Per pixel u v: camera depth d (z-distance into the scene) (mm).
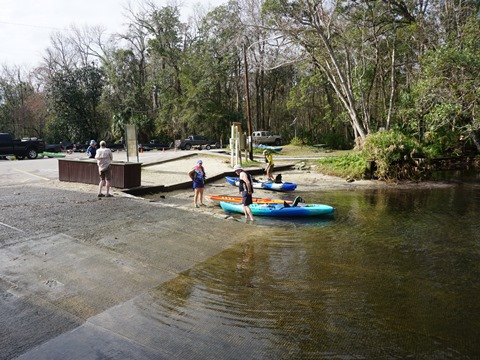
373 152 19609
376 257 7340
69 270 5980
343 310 5086
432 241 8492
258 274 6340
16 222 8195
